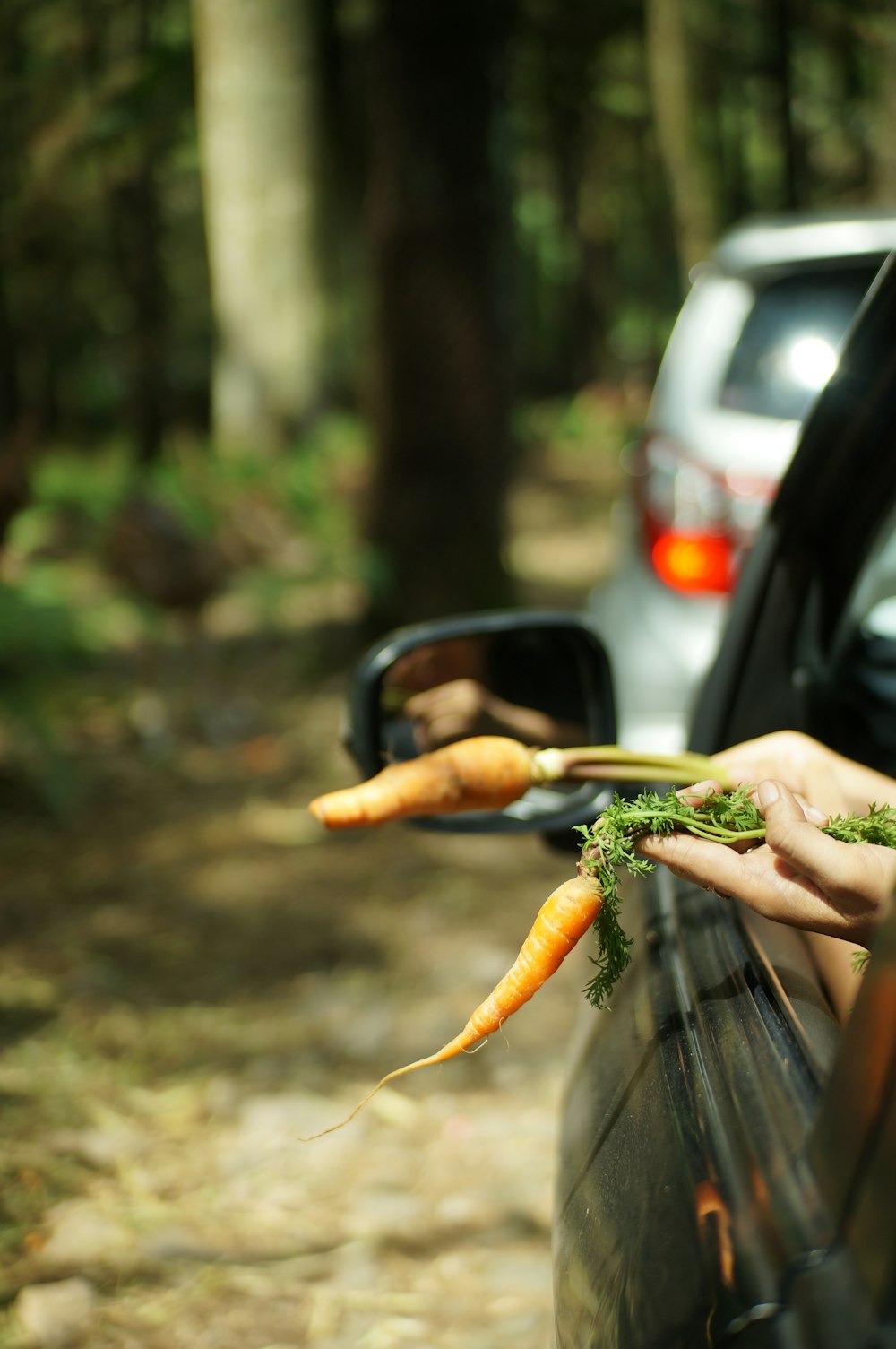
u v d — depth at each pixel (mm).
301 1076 3480
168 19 12773
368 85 6809
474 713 1847
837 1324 724
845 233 3760
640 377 26203
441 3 6410
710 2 13914
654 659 3742
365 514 6988
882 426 1710
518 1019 3785
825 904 1115
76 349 20141
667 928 1438
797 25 10930
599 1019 1543
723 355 3873
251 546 8859
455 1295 2633
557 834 2002
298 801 5441
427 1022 3746
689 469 3762
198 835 5094
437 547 6742
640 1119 1142
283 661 7160
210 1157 3117
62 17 8172
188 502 9258
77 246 9656
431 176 6500
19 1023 3711
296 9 14031
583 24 15070
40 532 8219
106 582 6789
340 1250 2770
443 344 6590
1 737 5832
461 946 4203
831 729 1908
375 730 1779
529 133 24031
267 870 4789
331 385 15383
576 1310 1099
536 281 33281
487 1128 3244
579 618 1898
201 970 4035
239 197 14398
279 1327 2521
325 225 14711
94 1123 3244
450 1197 2973
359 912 4449
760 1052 1062
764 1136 949
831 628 1896
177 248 24094
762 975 1197
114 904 4512
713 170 14484
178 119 10672
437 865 4832
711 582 3686
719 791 1257
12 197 8430
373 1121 3271
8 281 9117
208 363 23828
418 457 6711
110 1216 2869
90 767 5719
